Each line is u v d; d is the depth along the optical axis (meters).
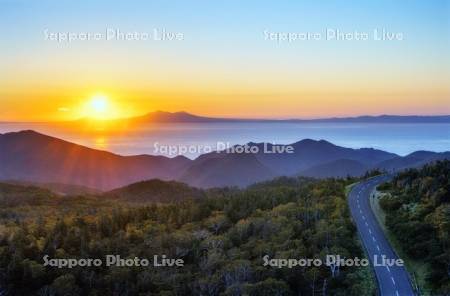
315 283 89.00
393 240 105.12
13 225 159.88
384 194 141.50
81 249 122.50
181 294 96.38
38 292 101.19
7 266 109.38
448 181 125.31
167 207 179.00
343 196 145.25
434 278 84.75
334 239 102.94
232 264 99.44
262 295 85.12
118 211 181.38
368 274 89.25
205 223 143.12
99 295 101.44
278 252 99.50
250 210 154.00
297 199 155.50
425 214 109.06
